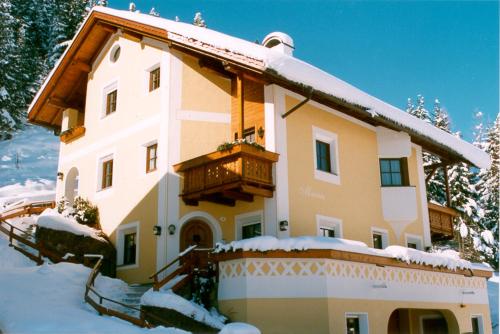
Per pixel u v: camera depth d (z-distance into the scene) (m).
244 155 13.16
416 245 18.62
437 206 20.05
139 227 16.06
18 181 30.42
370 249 12.77
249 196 14.35
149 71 17.56
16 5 47.81
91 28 19.61
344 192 16.23
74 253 16.02
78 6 48.56
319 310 11.20
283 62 12.73
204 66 16.33
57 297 12.22
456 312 15.60
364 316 12.23
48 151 37.50
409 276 14.09
